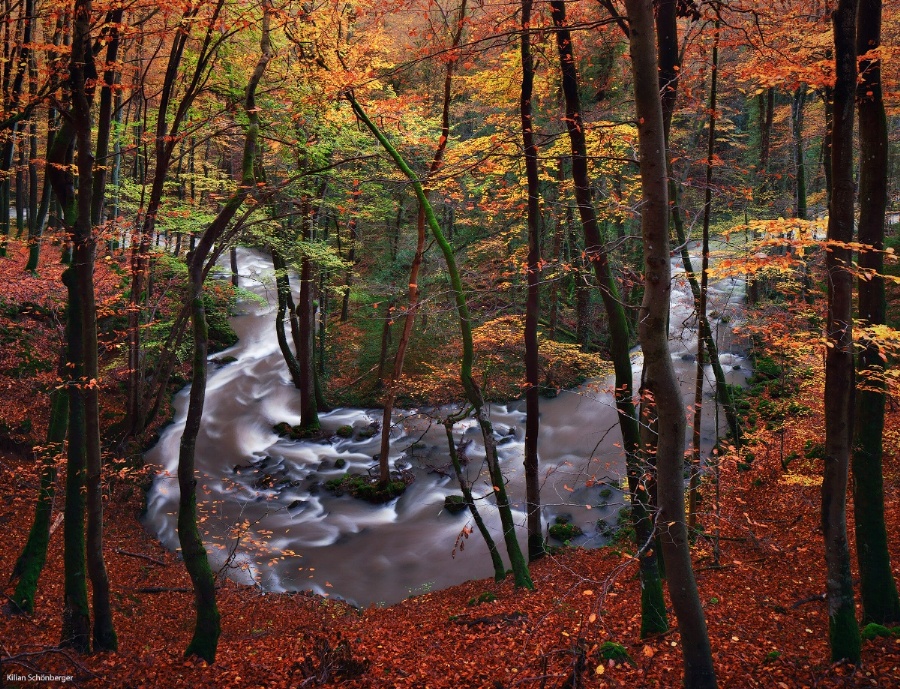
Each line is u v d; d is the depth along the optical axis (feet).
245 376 83.25
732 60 42.14
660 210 15.20
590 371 62.34
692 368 71.46
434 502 56.13
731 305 52.39
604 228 78.64
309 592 42.83
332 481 59.93
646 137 15.12
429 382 67.72
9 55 32.63
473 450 65.41
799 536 38.81
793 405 55.67
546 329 81.25
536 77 41.04
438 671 25.25
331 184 54.08
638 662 23.67
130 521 51.83
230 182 54.75
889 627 24.02
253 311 102.53
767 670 22.58
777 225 20.26
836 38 19.24
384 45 39.70
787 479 41.60
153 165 84.48
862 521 24.70
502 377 76.13
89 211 23.48
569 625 29.25
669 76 27.50
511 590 36.06
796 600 29.94
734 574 34.60
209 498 57.21
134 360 34.60
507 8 30.12
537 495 42.37
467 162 35.81
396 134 45.88
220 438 69.00
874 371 23.04
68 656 20.77
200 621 25.67
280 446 69.10
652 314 15.48
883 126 22.52
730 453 40.09
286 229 62.80
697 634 16.44
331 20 34.58
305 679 24.57
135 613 35.42
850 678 20.79
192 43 43.47
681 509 16.20
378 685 24.13
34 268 53.11
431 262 73.00
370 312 92.58
